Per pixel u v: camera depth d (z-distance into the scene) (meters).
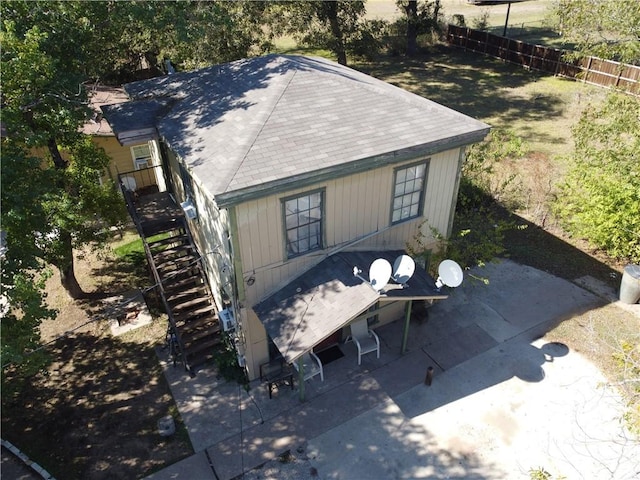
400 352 11.21
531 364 10.82
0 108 8.54
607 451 8.91
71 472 8.83
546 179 17.39
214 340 11.31
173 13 12.53
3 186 8.06
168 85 12.77
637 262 13.76
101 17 11.41
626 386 9.39
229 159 8.59
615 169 13.96
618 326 11.77
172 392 10.41
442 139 9.77
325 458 8.95
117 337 11.98
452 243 12.45
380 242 10.88
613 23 17.39
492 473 8.62
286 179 8.27
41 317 8.31
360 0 27.03
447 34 36.69
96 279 14.12
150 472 8.78
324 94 10.49
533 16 43.75
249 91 10.85
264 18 24.83
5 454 9.17
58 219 10.01
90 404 10.21
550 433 9.30
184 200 12.45
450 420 9.60
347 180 9.44
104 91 18.88
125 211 12.42
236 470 8.77
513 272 13.80
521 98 26.42
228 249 9.16
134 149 17.12
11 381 10.17
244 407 9.99
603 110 15.04
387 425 9.53
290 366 10.55
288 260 9.62
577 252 14.66
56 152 11.54
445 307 12.58
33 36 9.09
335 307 9.15
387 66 32.66
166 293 11.88
